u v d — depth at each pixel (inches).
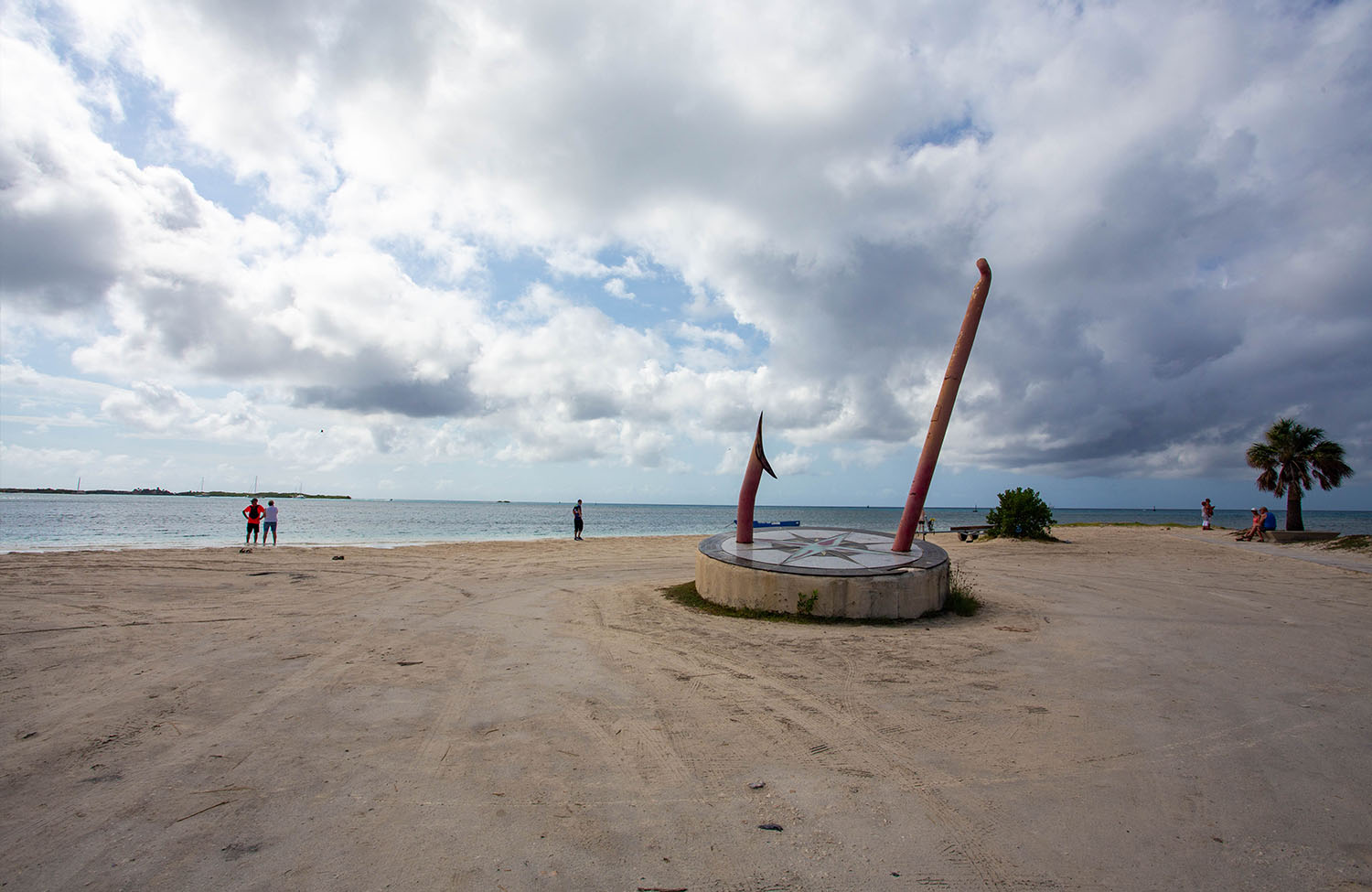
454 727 196.7
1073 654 283.9
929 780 159.6
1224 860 124.0
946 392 413.1
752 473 456.8
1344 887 115.0
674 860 124.7
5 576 513.3
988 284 405.1
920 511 421.4
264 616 376.2
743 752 177.6
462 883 116.9
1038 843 130.8
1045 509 914.7
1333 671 253.4
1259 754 174.2
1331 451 1022.4
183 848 129.3
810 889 115.0
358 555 749.9
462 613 391.9
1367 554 685.9
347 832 135.5
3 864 123.8
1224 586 483.2
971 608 390.0
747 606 387.2
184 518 2079.2
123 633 326.3
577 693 229.9
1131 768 165.6
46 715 205.8
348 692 231.9
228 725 197.6
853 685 239.5
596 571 619.5
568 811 144.2
